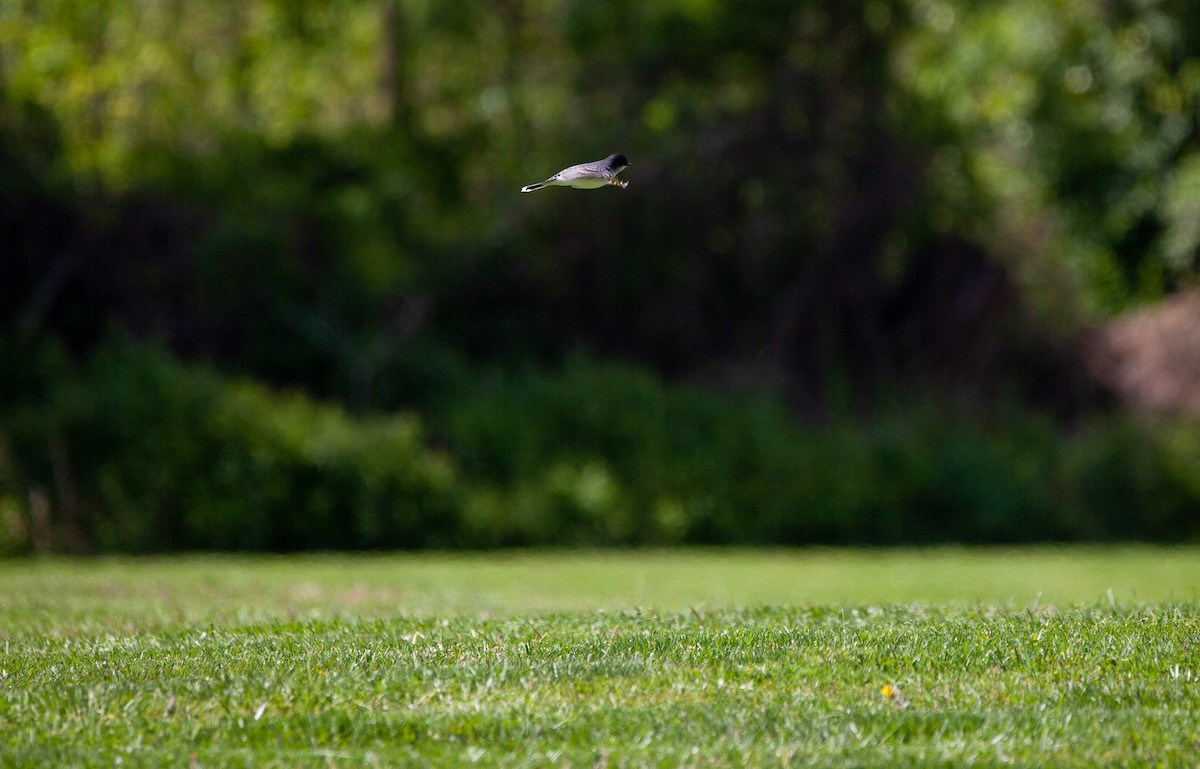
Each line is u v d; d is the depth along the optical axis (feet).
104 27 232.12
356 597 108.06
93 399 184.03
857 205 244.83
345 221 226.99
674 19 239.71
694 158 239.30
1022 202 256.32
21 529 171.32
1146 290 248.52
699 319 242.78
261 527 181.37
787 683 56.59
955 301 245.86
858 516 204.23
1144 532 214.48
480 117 246.27
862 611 76.89
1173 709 52.65
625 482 199.31
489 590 120.06
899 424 223.71
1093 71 251.19
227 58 243.60
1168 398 234.58
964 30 257.75
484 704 53.11
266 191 224.12
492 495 192.54
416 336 225.35
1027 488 212.02
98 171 215.51
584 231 238.68
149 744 48.52
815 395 238.27
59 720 51.03
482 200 240.94
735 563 165.17
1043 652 60.85
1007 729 49.70
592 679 57.06
